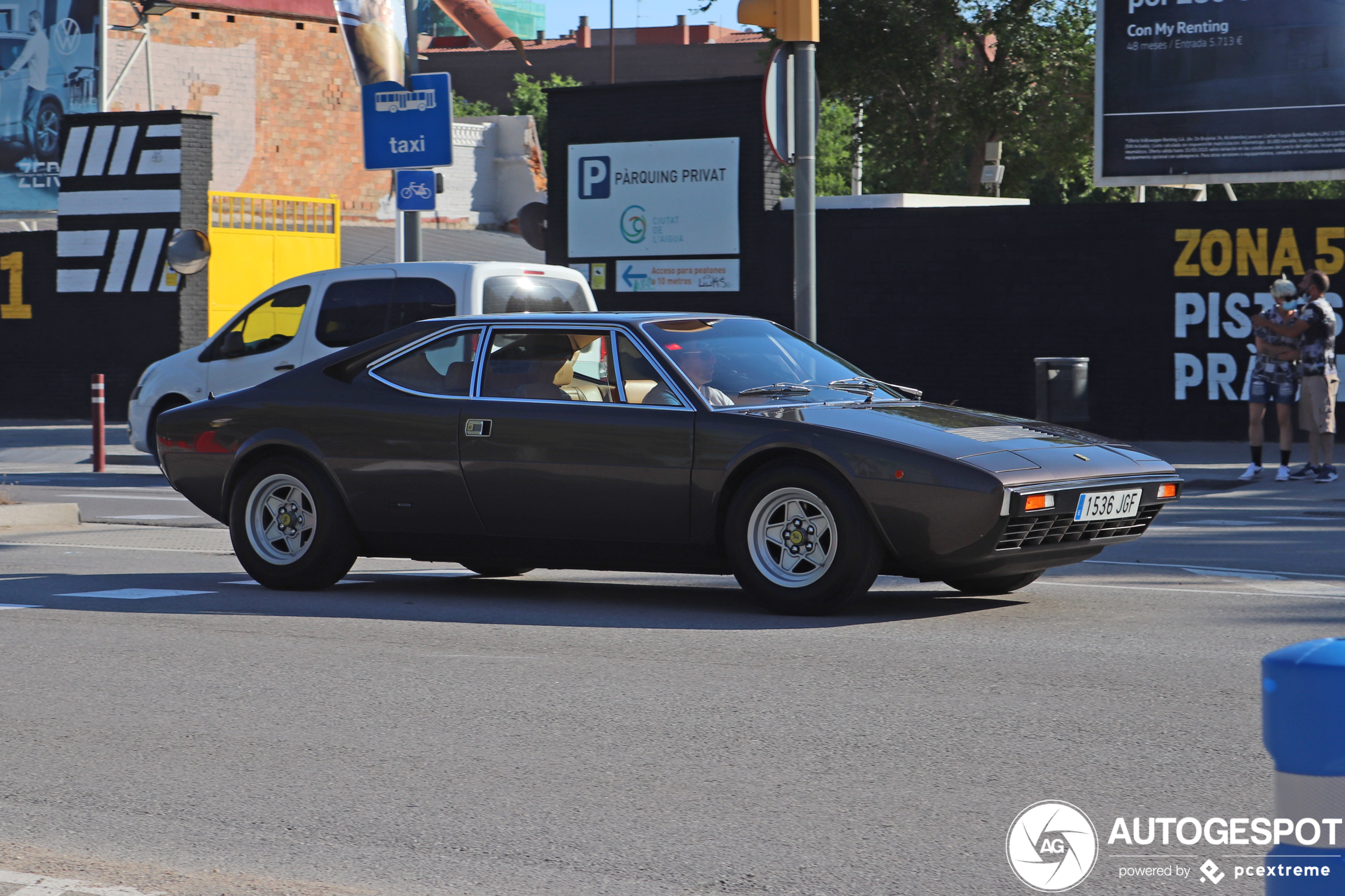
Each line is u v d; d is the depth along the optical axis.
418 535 9.25
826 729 5.84
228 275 28.92
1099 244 22.44
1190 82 22.34
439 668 7.11
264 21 45.62
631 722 6.00
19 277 30.55
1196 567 10.41
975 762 5.35
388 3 20.89
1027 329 22.97
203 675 7.00
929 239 23.53
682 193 25.88
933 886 4.13
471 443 8.95
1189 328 22.02
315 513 9.48
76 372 30.16
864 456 7.98
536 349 9.05
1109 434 22.55
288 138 46.22
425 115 20.73
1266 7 21.89
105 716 6.23
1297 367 16.42
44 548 12.22
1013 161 46.31
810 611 8.27
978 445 8.09
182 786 5.20
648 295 26.22
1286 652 2.22
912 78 38.47
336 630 8.16
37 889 4.10
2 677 7.00
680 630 8.05
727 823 4.70
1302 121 21.83
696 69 98.75
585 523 8.73
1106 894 4.05
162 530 13.59
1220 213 21.78
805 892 4.10
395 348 9.46
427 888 4.17
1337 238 21.19
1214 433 21.98
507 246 45.28
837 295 24.19
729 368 8.84
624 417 8.61
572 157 26.62
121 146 29.38
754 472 8.37
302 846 4.54
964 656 7.21
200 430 9.85
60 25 42.88
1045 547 8.11
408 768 5.39
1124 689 6.45
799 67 15.21
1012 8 39.84
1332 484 16.22
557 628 8.19
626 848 4.48
